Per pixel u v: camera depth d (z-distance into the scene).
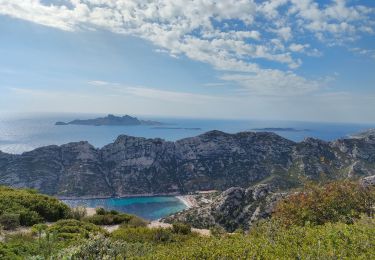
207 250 12.65
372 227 12.85
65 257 15.64
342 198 19.75
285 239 12.87
